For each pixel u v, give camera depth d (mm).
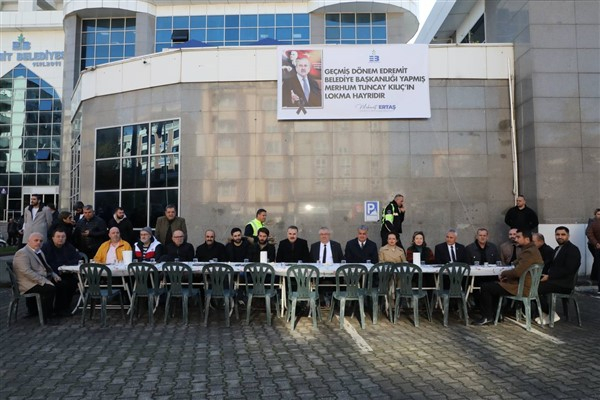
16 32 34000
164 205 11805
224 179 11516
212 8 22766
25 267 6746
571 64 10758
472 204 11312
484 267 7203
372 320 7129
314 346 5684
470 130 11430
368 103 11398
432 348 5574
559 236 6832
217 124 11625
